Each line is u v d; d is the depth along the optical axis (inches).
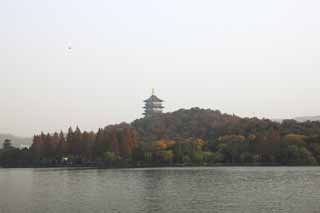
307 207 2979.8
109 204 3240.7
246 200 3353.8
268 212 2807.6
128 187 4510.3
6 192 4190.5
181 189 4220.0
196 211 2888.8
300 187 4224.9
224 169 7642.7
